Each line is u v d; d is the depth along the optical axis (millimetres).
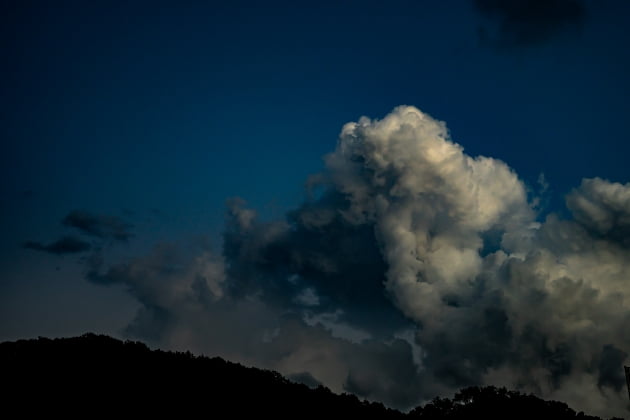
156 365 96375
